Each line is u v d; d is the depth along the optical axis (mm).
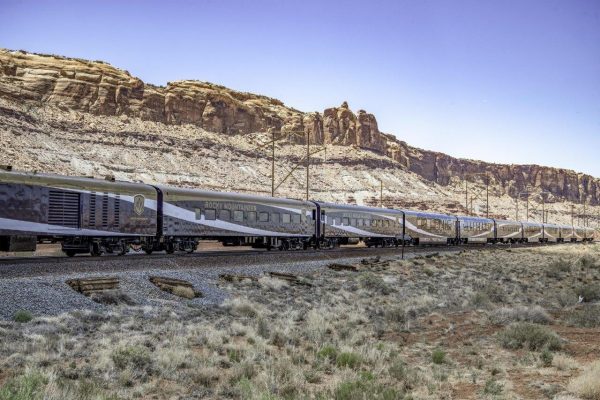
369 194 190500
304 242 42406
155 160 161375
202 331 14750
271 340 14609
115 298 17594
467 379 11625
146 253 30203
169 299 19234
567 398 10023
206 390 10070
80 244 26094
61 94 184625
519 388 11039
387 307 21000
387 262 36469
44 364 10930
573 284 32344
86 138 158250
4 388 8812
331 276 29266
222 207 33688
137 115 195000
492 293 25969
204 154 177625
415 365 13039
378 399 9617
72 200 24969
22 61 190500
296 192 175125
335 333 15969
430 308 21859
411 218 55969
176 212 30469
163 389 10070
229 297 20859
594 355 13914
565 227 108125
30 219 23203
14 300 15500
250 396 9648
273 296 22078
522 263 46656
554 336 15133
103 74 198000
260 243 38531
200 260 26672
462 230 67562
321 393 10023
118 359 11336
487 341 15852
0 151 122812
